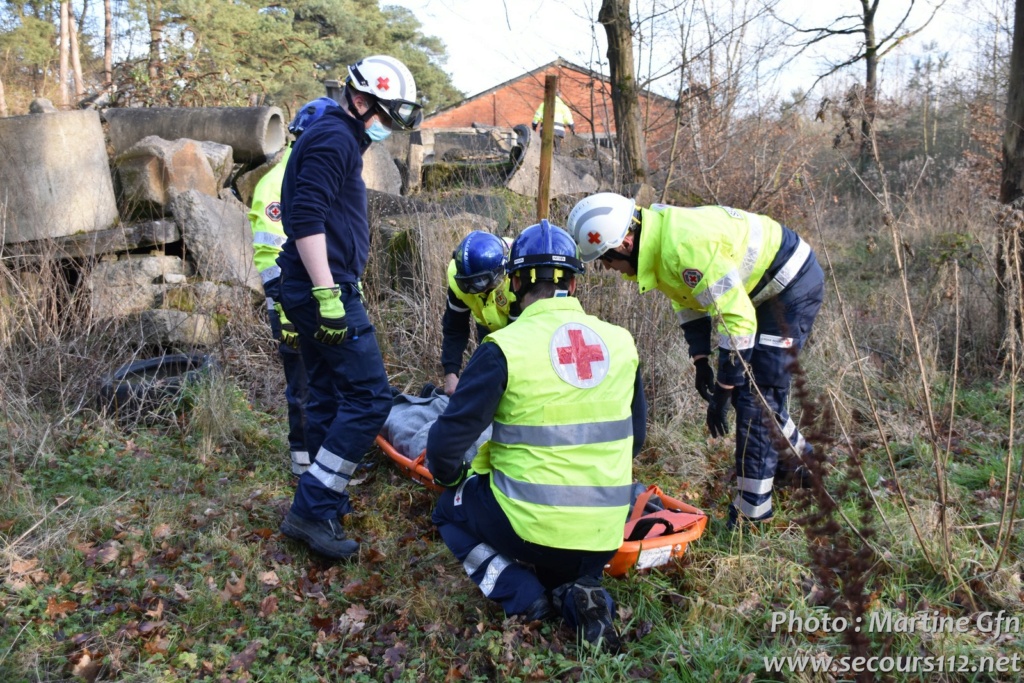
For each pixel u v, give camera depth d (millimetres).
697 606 2959
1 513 3416
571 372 2666
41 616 2836
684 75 7535
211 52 11148
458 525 2955
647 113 7965
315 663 2789
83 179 5562
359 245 3348
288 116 10703
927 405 3221
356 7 27562
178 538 3424
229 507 3725
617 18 7707
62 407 4344
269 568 3314
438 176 7895
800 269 3496
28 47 15828
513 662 2682
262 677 2670
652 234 3377
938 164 10336
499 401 2658
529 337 2662
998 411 4926
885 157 12062
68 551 3197
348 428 3297
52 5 17078
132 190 5875
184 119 6836
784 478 3959
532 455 2668
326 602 3104
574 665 2629
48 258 4957
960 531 3551
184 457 4215
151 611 2924
